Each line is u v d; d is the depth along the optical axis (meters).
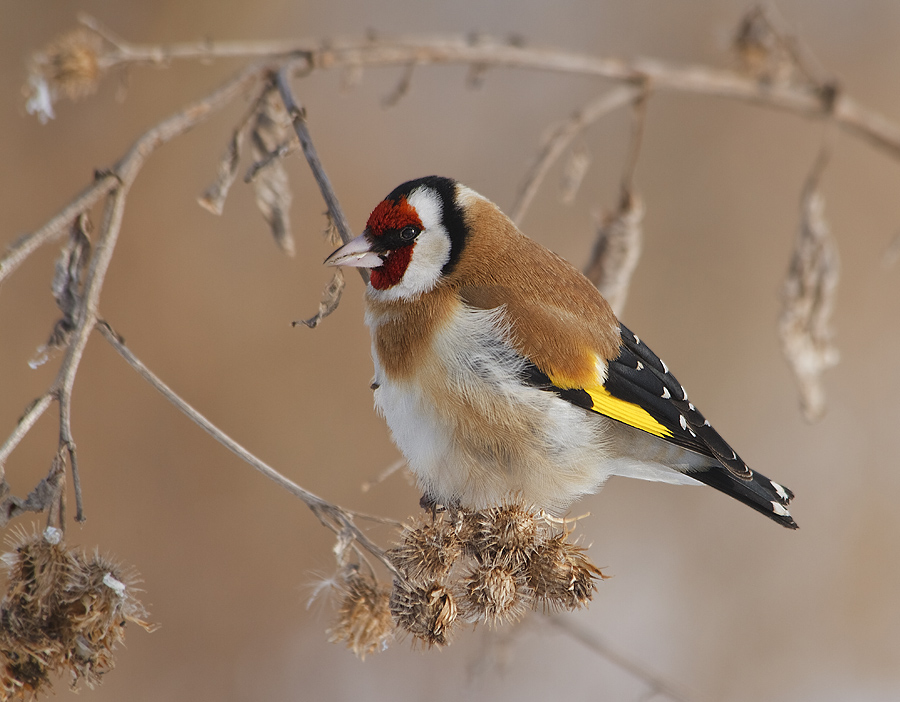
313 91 14.77
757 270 14.98
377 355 6.89
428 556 5.63
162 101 13.16
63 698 10.42
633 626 12.39
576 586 5.70
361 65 8.33
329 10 15.02
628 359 6.98
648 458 7.17
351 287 13.07
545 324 6.69
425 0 15.51
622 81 9.18
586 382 6.73
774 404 14.38
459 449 6.64
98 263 5.62
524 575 5.75
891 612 12.76
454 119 15.30
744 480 7.05
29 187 12.43
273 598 11.59
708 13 15.46
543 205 15.08
